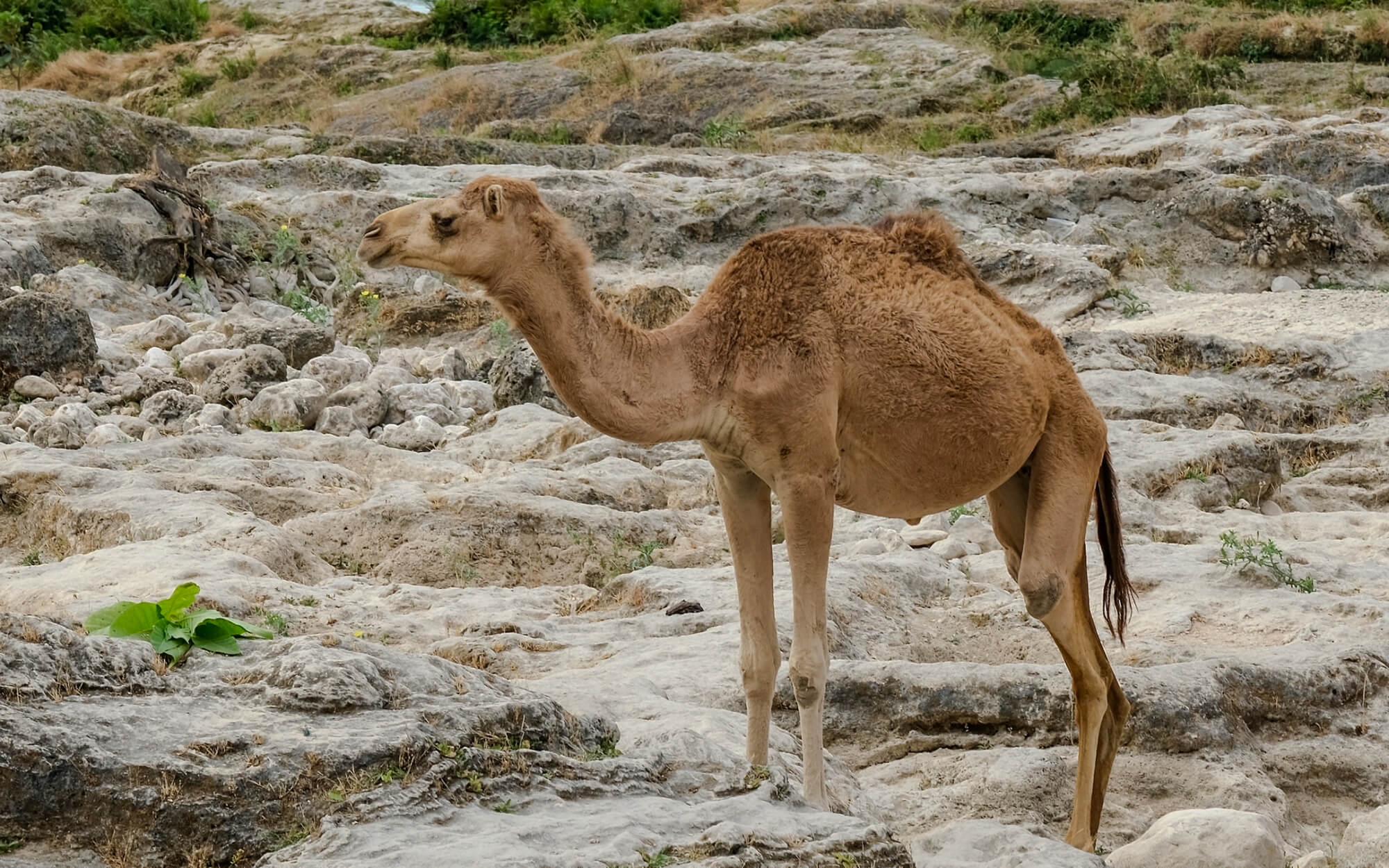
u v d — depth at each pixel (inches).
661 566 1244.5
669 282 2551.7
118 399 1708.9
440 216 656.4
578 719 682.8
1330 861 719.1
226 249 2482.8
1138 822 804.0
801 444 685.3
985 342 727.1
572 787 599.5
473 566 1222.9
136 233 2374.5
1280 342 2050.9
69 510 1224.8
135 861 559.2
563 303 671.8
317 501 1327.5
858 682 895.1
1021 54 4313.5
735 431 694.5
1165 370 2028.8
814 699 683.4
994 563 1233.4
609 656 968.3
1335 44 4192.9
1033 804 800.9
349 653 653.9
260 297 2497.5
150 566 1050.1
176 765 571.5
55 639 630.5
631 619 1042.1
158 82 5118.1
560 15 5221.5
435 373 2022.6
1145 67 3826.3
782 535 1312.7
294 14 6003.9
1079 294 2486.5
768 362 689.6
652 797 605.9
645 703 843.4
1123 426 1673.2
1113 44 4311.0
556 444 1622.8
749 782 633.0
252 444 1503.4
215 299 2389.3
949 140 3747.5
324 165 2888.8
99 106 3021.7
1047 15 4650.6
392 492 1325.0
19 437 1494.8
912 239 749.3
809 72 4298.7
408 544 1231.5
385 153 3211.1
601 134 3922.2
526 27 5315.0
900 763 855.1
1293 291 2728.8
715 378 693.3
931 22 4722.0
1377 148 3248.0
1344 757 887.1
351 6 6053.2
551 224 672.4
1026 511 786.8
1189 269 2869.1
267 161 2871.6
